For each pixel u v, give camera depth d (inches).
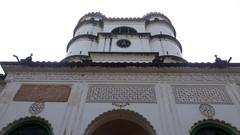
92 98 420.2
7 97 415.8
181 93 430.6
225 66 467.2
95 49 841.5
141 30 929.5
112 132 473.7
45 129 374.3
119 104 408.5
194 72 467.2
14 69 468.4
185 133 361.4
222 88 438.6
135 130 468.1
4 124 373.4
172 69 468.1
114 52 714.8
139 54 709.3
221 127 376.5
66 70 471.8
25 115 387.9
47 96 422.0
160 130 365.4
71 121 378.3
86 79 457.4
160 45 856.3
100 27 976.9
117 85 446.6
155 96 423.8
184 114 390.3
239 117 386.0
